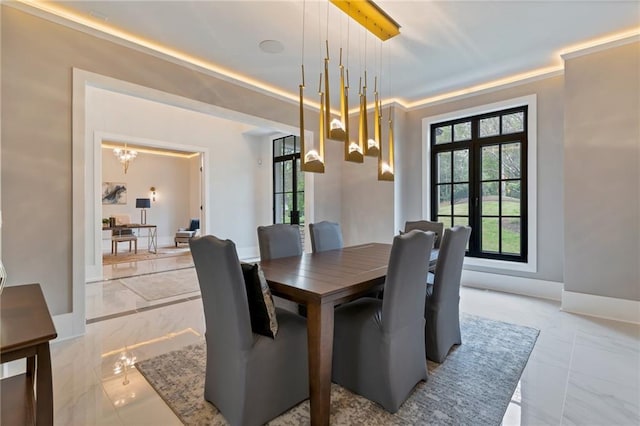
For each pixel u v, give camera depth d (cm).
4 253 243
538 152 386
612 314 309
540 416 168
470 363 225
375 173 505
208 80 364
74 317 271
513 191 414
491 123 432
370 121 495
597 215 315
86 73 279
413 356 190
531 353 239
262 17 270
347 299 180
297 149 725
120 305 353
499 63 357
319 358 161
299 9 259
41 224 258
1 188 241
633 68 296
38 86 256
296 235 292
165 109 643
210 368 177
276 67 365
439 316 226
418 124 490
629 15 267
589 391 190
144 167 912
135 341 261
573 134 327
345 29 288
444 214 475
